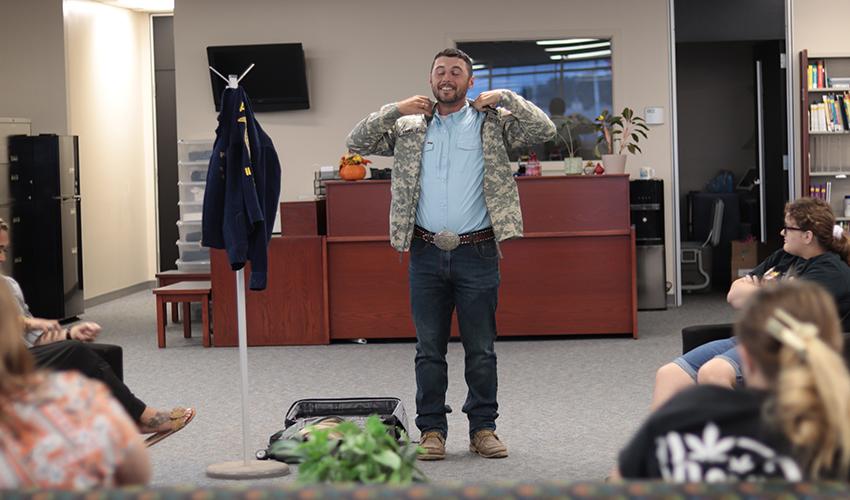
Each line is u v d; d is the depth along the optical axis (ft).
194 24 33.99
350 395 21.03
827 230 14.24
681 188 42.45
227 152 15.37
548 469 15.10
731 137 42.19
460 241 15.49
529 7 33.73
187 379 23.24
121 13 40.34
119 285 40.06
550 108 34.06
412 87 33.83
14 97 35.27
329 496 5.17
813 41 34.91
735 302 14.79
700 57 42.11
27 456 5.93
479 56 34.09
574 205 27.50
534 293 27.61
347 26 33.81
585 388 21.22
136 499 5.15
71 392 6.17
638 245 32.96
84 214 37.01
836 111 34.76
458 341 28.12
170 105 42.52
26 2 35.01
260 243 15.49
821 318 5.82
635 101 33.83
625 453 5.96
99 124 38.17
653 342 26.91
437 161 15.62
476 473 14.93
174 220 42.88
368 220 27.61
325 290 27.58
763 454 5.59
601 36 33.73
